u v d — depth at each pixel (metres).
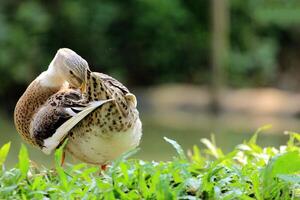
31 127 6.14
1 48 20.41
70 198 4.72
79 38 21.69
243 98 19.66
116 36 22.30
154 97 20.22
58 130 5.68
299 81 22.48
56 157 5.02
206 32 22.38
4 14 21.12
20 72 20.34
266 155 5.88
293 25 23.48
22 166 5.02
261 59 22.34
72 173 5.32
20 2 21.45
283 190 4.78
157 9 22.33
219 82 20.27
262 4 23.48
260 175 4.92
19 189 4.90
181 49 22.41
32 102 6.30
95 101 5.38
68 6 21.55
